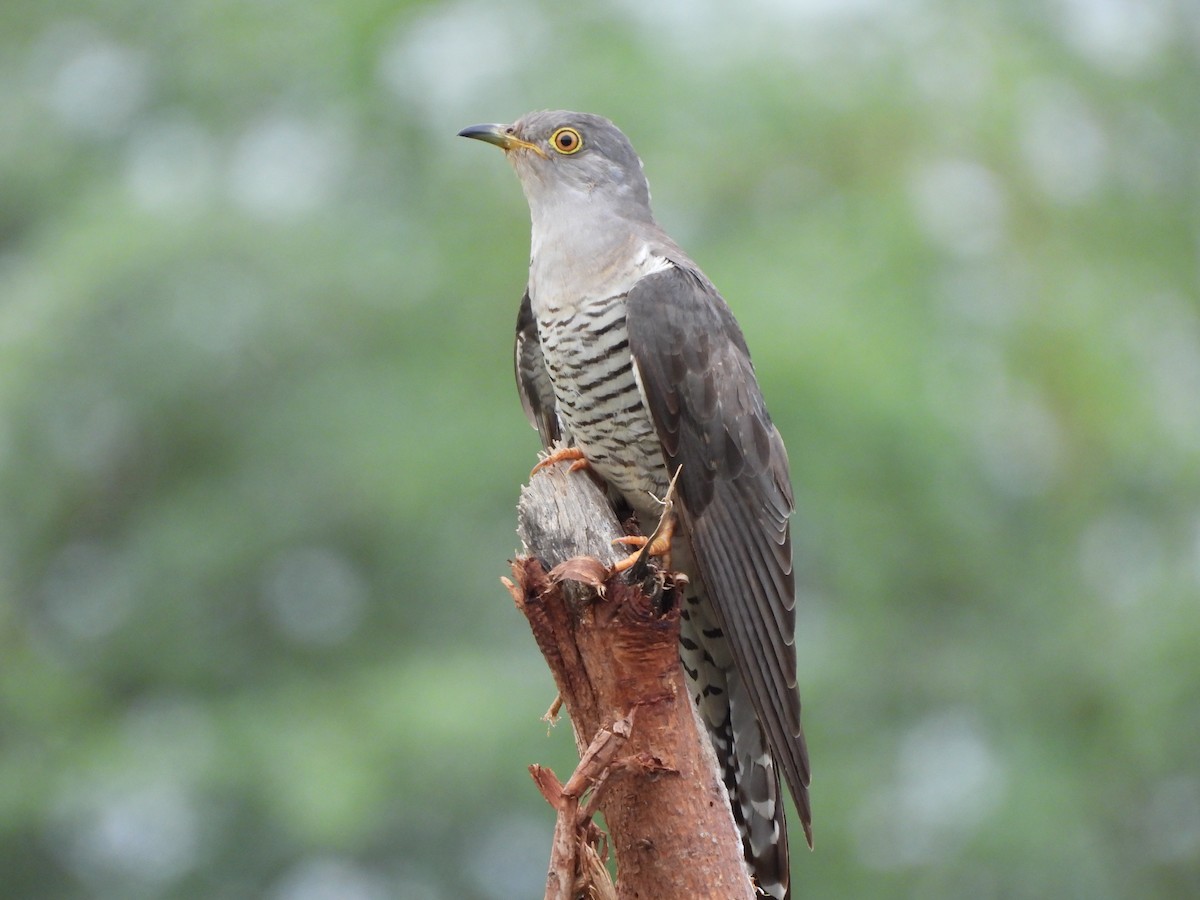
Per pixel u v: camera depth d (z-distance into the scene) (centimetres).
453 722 1266
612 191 725
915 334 1384
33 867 1459
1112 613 1435
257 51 1684
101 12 1753
